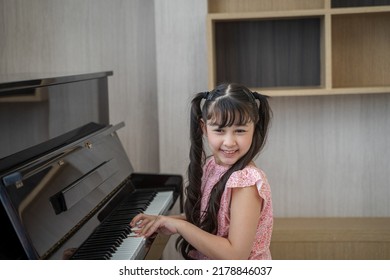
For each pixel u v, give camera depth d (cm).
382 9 296
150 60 346
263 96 182
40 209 160
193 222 190
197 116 187
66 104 209
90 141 218
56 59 345
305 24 323
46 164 175
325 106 329
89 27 343
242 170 171
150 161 353
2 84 159
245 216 168
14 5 340
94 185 200
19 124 169
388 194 333
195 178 189
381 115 328
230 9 322
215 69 325
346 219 328
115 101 349
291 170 334
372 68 324
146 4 341
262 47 326
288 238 304
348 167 332
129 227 191
